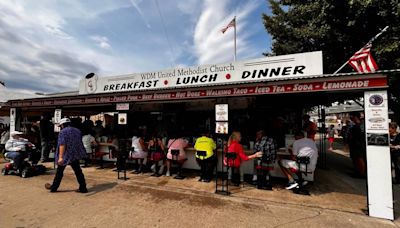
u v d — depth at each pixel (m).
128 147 6.82
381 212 3.57
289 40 11.28
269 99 7.86
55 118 7.59
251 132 8.28
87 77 9.71
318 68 5.99
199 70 7.55
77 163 4.76
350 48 8.71
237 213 3.76
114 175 6.43
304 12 9.37
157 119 10.36
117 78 9.00
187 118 9.79
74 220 3.45
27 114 11.83
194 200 4.38
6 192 4.78
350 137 6.46
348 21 8.06
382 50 6.99
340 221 3.47
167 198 4.48
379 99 3.64
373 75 3.69
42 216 3.59
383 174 3.58
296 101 7.82
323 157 9.91
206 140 5.75
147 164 7.12
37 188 5.07
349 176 6.38
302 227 3.27
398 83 7.60
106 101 6.55
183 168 7.36
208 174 5.92
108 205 4.08
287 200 4.41
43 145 8.44
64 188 5.11
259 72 6.68
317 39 9.20
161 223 3.38
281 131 7.39
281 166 5.22
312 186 5.39
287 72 6.34
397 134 5.63
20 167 6.19
